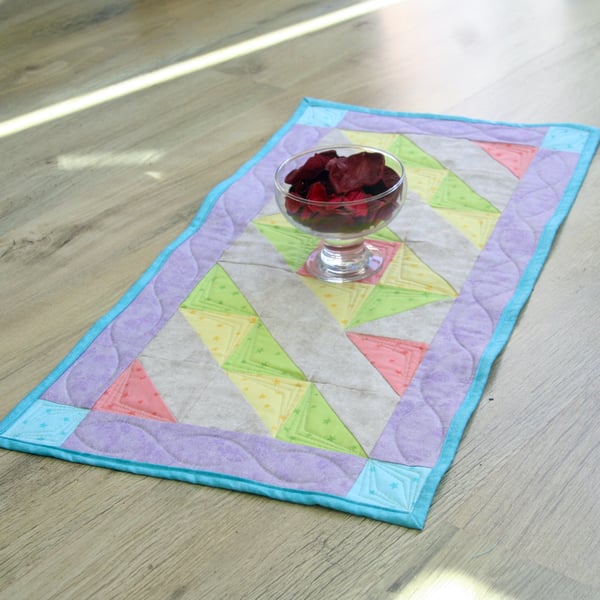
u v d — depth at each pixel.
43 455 1.10
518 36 2.00
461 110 1.74
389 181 1.26
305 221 1.24
